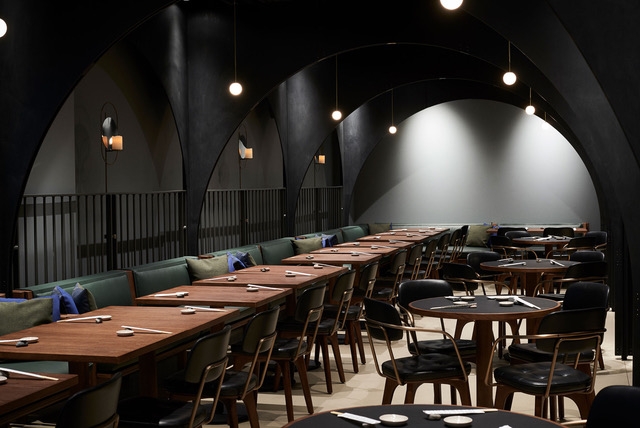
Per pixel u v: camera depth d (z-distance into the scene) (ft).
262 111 40.75
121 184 28.60
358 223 50.93
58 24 21.80
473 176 48.67
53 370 15.69
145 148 30.25
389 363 15.97
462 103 48.75
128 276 23.39
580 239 34.94
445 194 49.24
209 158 30.42
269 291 19.48
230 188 36.68
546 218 47.32
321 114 38.91
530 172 47.55
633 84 12.16
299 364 18.53
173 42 29.19
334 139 49.01
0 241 21.21
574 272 24.08
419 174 49.73
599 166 26.61
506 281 41.16
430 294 19.39
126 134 28.78
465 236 44.42
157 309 16.42
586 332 14.19
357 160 47.91
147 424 11.82
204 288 20.18
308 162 38.99
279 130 38.06
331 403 19.48
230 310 16.29
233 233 37.17
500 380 14.66
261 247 33.35
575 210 46.80
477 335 16.71
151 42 27.73
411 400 15.23
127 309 16.48
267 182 41.52
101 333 13.52
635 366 14.87
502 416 8.47
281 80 30.22
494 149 48.21
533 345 17.31
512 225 47.96
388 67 39.09
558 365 15.14
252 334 14.61
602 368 22.71
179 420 11.94
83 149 26.08
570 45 20.48
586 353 16.24
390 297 28.22
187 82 30.50
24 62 21.61
